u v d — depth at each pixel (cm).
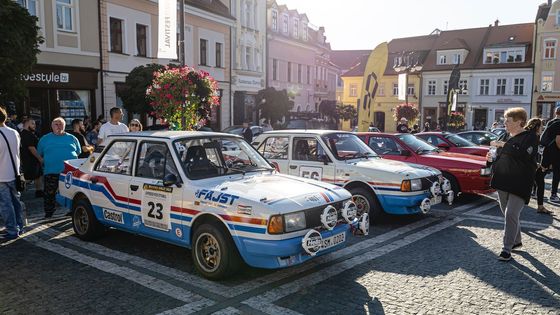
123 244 671
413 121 2577
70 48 1861
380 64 1525
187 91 941
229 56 3031
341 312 443
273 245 473
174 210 553
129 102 1794
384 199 772
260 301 467
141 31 2264
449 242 690
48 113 1803
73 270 559
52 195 841
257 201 488
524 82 4622
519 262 596
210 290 495
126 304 459
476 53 4981
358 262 592
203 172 575
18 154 709
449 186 832
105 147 673
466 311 447
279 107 2925
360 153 875
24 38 977
